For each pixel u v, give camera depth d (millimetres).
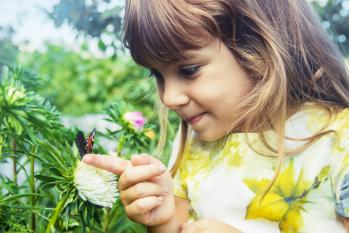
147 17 541
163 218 527
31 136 564
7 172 933
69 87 2029
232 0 560
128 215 513
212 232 542
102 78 1976
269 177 569
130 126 718
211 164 622
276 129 567
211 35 539
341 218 536
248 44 569
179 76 543
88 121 1835
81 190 476
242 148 591
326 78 611
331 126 557
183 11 532
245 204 574
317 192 543
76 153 505
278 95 568
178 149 668
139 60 563
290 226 555
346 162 525
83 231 479
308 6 643
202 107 547
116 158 502
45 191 675
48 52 2143
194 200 612
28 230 576
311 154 554
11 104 571
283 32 598
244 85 561
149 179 515
